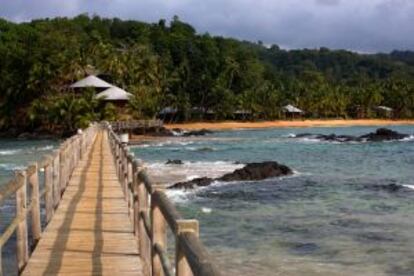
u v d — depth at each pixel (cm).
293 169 3662
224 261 1429
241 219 1981
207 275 283
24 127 8338
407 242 1622
